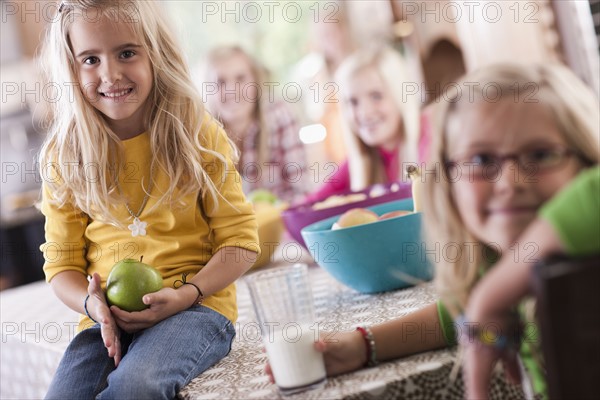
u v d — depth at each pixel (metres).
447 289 0.90
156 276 1.15
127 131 1.30
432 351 0.95
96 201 1.26
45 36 1.41
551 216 0.71
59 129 1.30
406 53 3.20
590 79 2.30
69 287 1.26
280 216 1.73
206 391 0.98
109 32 1.22
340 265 1.33
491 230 0.83
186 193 1.26
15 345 1.48
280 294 0.89
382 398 0.85
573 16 2.33
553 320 0.65
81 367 1.12
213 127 1.35
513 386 0.89
